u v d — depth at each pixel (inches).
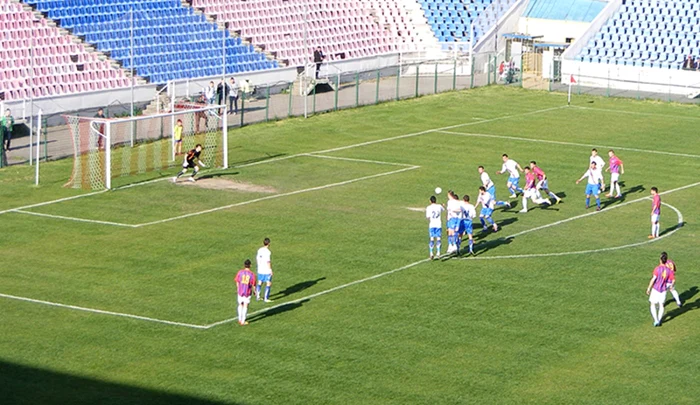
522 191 2600.9
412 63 4232.3
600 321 1815.9
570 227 2404.0
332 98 3959.2
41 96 3380.9
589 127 3538.4
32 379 1558.8
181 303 1878.7
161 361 1628.9
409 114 3690.9
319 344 1699.1
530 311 1859.0
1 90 3334.2
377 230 2349.9
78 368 1599.4
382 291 1952.5
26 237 2277.3
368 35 4534.9
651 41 4394.7
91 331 1747.0
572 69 4345.5
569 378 1585.9
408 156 3097.9
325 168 2947.8
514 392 1535.4
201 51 3961.6
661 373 1608.0
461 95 4050.2
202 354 1656.0
